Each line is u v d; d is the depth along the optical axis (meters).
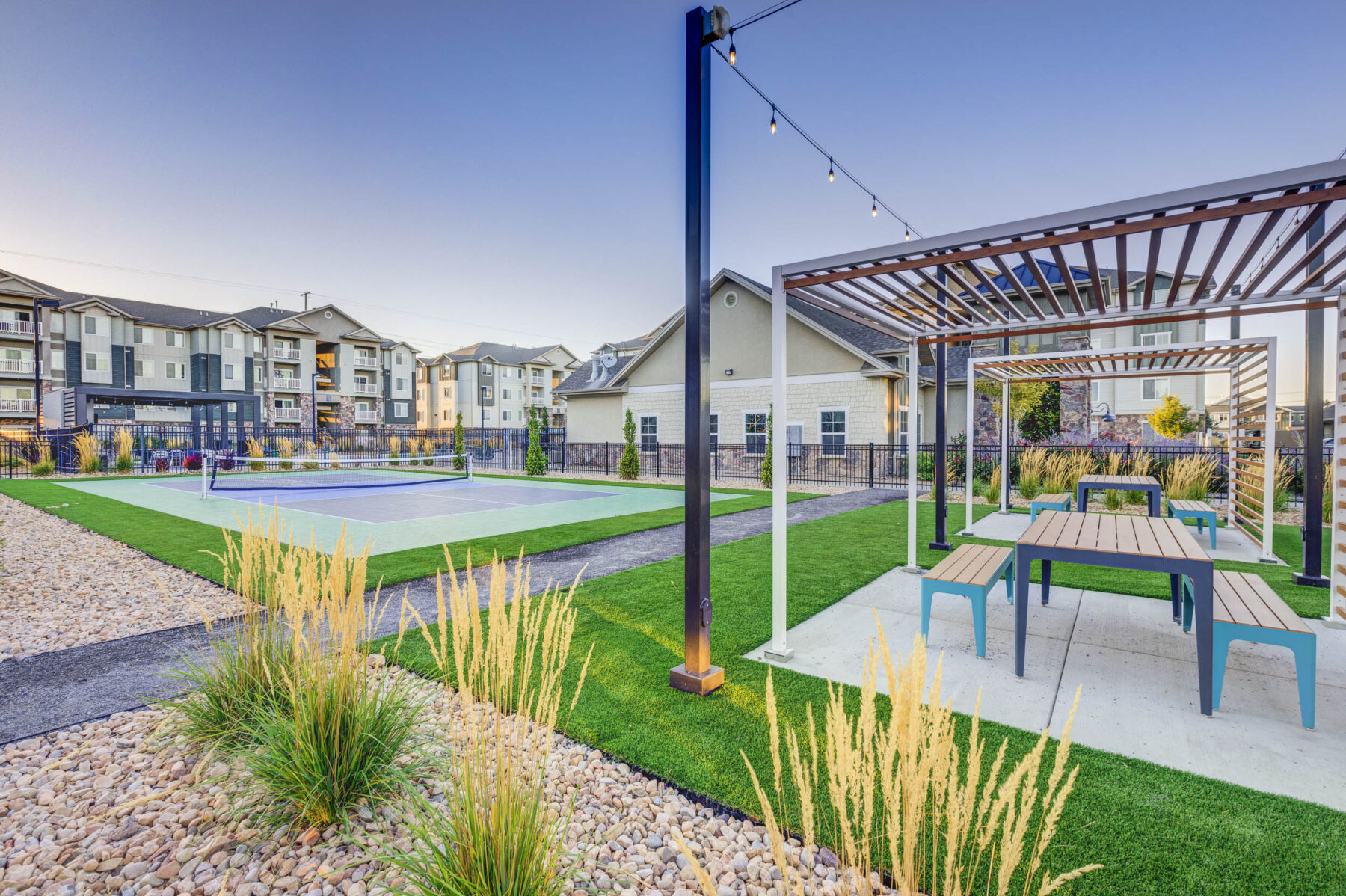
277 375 45.97
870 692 1.16
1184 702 3.18
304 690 2.25
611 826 2.17
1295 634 2.86
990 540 7.96
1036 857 1.06
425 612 4.82
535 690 3.25
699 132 3.25
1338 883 1.82
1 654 3.93
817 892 1.80
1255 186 2.52
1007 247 3.27
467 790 1.64
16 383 35.94
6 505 11.70
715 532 8.87
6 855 2.01
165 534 8.26
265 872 1.95
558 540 8.04
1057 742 2.75
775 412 3.89
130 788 2.41
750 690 3.34
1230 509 8.93
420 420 61.66
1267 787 2.37
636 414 24.11
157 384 41.56
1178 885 1.82
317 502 13.05
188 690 2.86
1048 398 19.08
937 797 1.17
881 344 18.78
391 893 1.82
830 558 6.88
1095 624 4.51
